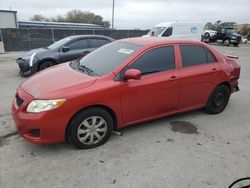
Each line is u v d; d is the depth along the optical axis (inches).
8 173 125.0
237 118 200.1
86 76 149.7
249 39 1801.2
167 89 167.3
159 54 165.8
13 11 1031.6
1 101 231.5
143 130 173.2
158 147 151.9
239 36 1062.4
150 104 163.8
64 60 347.9
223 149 152.0
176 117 197.0
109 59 164.6
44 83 145.9
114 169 129.8
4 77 339.6
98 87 141.6
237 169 132.7
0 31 724.0
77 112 138.6
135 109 158.6
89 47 364.8
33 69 333.4
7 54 658.8
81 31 858.8
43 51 343.0
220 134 171.8
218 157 143.2
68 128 140.4
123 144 154.3
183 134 169.6
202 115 203.0
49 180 120.7
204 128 179.8
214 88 195.6
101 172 127.3
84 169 129.4
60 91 135.0
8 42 742.5
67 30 831.1
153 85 159.8
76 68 168.7
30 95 137.5
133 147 151.3
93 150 147.2
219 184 121.0
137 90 154.3
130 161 136.9
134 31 978.1
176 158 140.8
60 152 144.0
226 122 191.8
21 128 136.6
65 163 134.1
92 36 370.0
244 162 139.2
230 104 233.6
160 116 173.9
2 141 155.3
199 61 185.8
